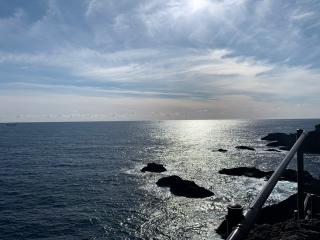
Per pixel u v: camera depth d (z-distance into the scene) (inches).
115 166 3415.4
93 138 7662.4
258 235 938.1
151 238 1432.1
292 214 1455.5
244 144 5984.3
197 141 6894.7
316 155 4229.8
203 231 1502.2
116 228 1552.7
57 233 1493.6
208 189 2297.0
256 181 2549.2
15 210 1839.3
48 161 3804.1
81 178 2755.9
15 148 5265.8
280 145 5457.7
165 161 3811.5
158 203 1958.7
